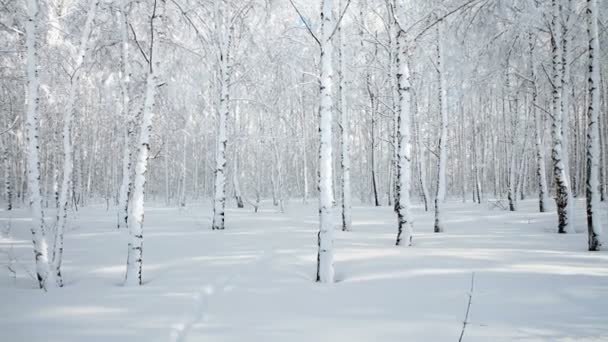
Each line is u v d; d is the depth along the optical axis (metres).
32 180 5.98
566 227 10.98
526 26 10.92
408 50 9.59
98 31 13.23
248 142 29.64
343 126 13.53
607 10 10.74
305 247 8.66
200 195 43.31
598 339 3.32
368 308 4.34
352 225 14.80
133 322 3.92
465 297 4.60
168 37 10.67
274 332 3.64
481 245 8.66
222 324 3.88
